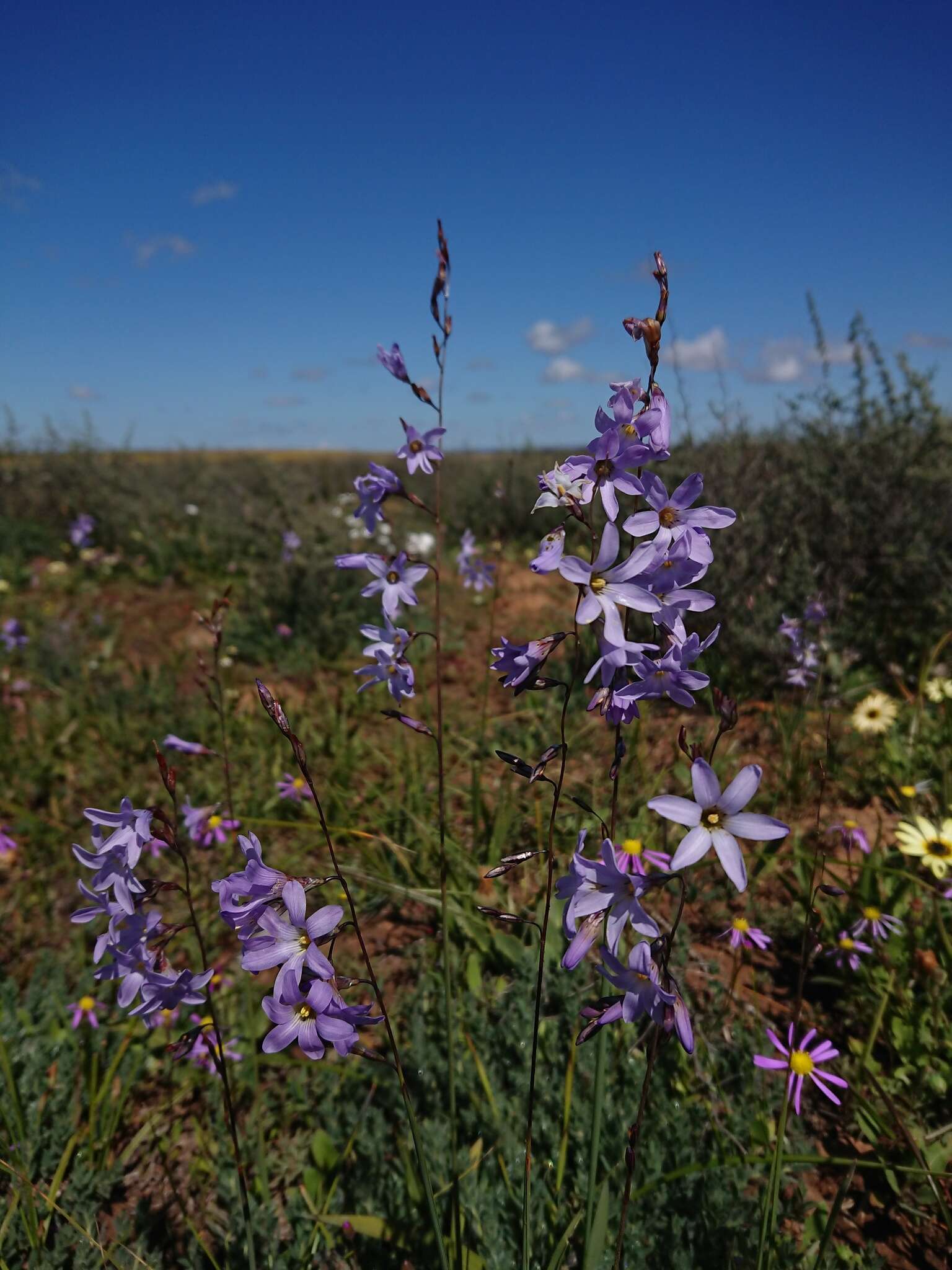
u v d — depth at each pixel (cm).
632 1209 41
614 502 26
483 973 60
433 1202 32
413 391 40
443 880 37
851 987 53
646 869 49
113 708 107
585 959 54
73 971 63
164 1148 48
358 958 62
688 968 58
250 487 233
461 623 134
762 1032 52
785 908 63
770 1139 42
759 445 125
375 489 43
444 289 39
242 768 91
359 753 90
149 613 156
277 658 127
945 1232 42
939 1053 49
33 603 164
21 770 91
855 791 76
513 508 191
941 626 100
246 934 26
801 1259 38
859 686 95
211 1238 44
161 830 30
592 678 26
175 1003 30
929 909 57
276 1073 54
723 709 25
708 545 26
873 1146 45
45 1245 42
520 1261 38
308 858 73
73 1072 51
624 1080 48
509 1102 47
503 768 83
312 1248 41
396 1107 48
